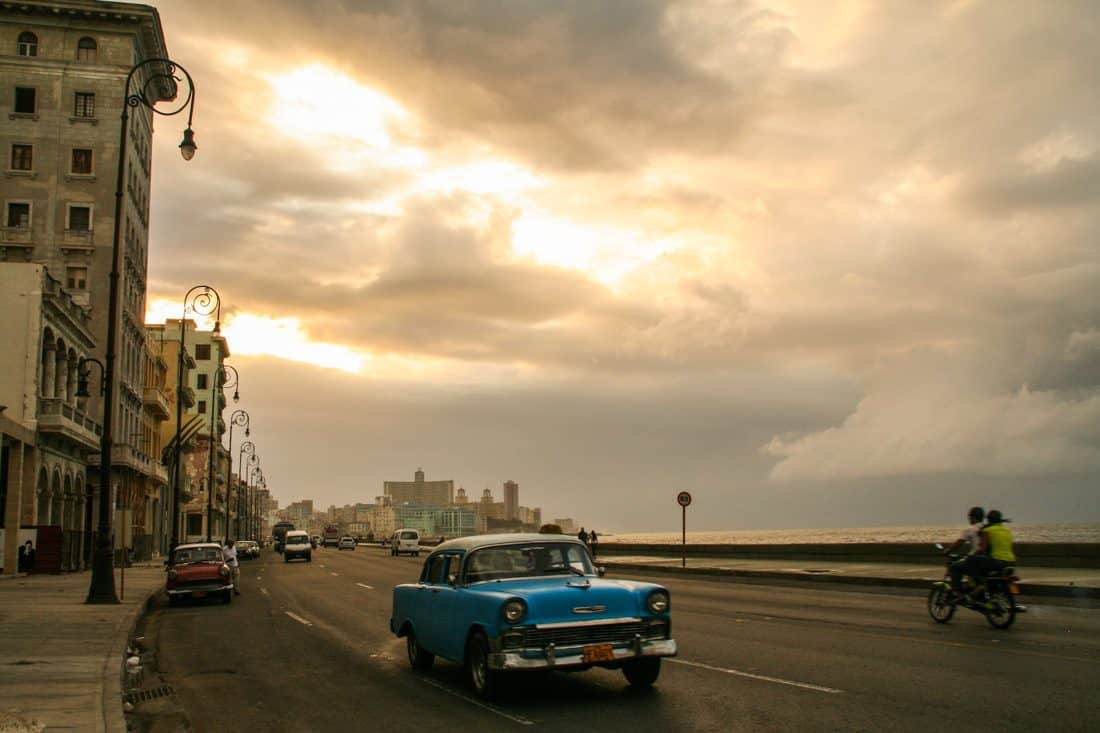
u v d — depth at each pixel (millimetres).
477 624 9508
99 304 58844
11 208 59406
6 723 8523
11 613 20406
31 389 41031
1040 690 9328
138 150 65125
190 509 121188
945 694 9195
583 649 9078
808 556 37125
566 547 10695
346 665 12797
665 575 34125
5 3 59625
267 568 49062
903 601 20500
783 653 12258
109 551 23625
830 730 7828
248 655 14438
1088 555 26078
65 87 60781
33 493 40750
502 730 8227
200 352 123688
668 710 8789
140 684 12141
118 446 58531
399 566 46594
